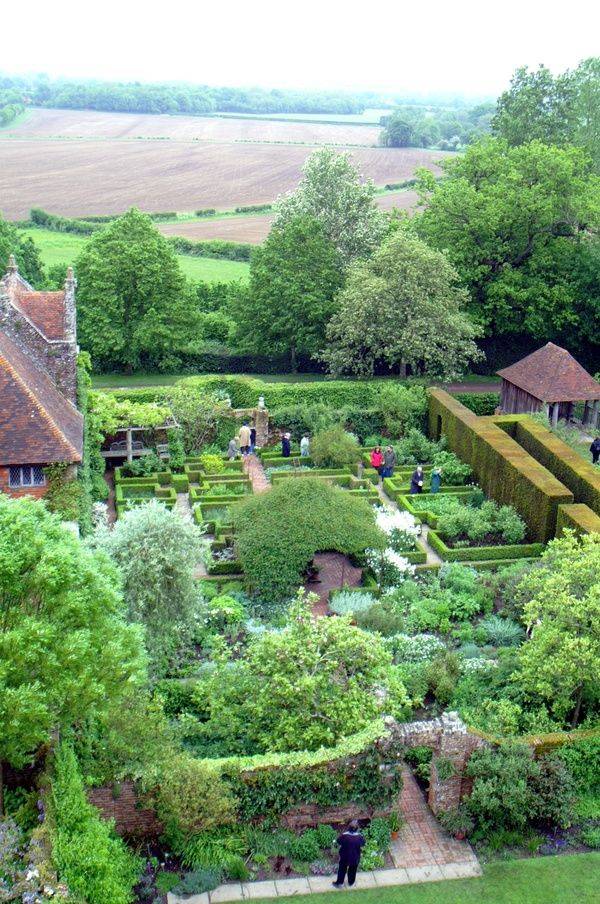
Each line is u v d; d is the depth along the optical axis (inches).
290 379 2802.7
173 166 6924.2
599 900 864.9
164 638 1181.1
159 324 2704.2
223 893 854.5
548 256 2677.2
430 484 1964.8
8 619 781.3
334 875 886.4
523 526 1690.5
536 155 2669.8
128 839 903.1
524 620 1247.5
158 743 917.8
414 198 5570.9
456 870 902.4
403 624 1334.9
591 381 2282.2
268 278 2635.3
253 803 922.1
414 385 2315.5
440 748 950.4
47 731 804.0
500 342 2842.0
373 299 2325.3
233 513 1494.8
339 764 925.8
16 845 760.3
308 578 1509.6
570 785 968.3
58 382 1625.2
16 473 1341.0
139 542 1169.4
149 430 2038.6
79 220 4987.7
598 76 3314.5
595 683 1044.5
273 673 984.9
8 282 1776.6
